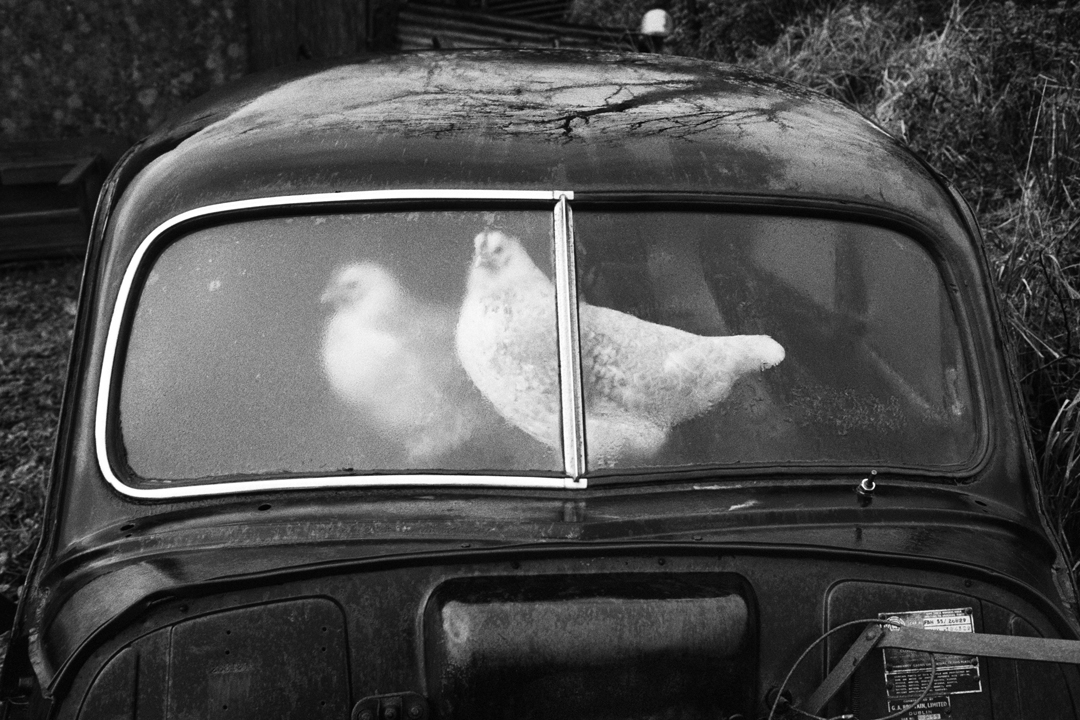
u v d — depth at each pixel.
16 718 1.99
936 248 2.35
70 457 2.10
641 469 2.03
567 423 2.03
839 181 2.35
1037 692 1.94
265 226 2.22
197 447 2.06
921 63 6.15
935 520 2.03
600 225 2.21
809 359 2.18
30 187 7.20
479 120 2.40
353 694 1.79
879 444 2.14
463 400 2.07
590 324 2.12
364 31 7.98
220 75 7.48
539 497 1.98
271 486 1.99
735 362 2.14
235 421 2.07
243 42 7.46
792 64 7.07
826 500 2.03
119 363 2.14
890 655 1.91
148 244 2.22
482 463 2.02
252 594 1.81
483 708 1.76
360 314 2.14
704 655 1.79
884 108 5.97
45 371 5.70
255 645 1.79
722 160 2.32
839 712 1.89
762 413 2.12
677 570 1.88
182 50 7.38
